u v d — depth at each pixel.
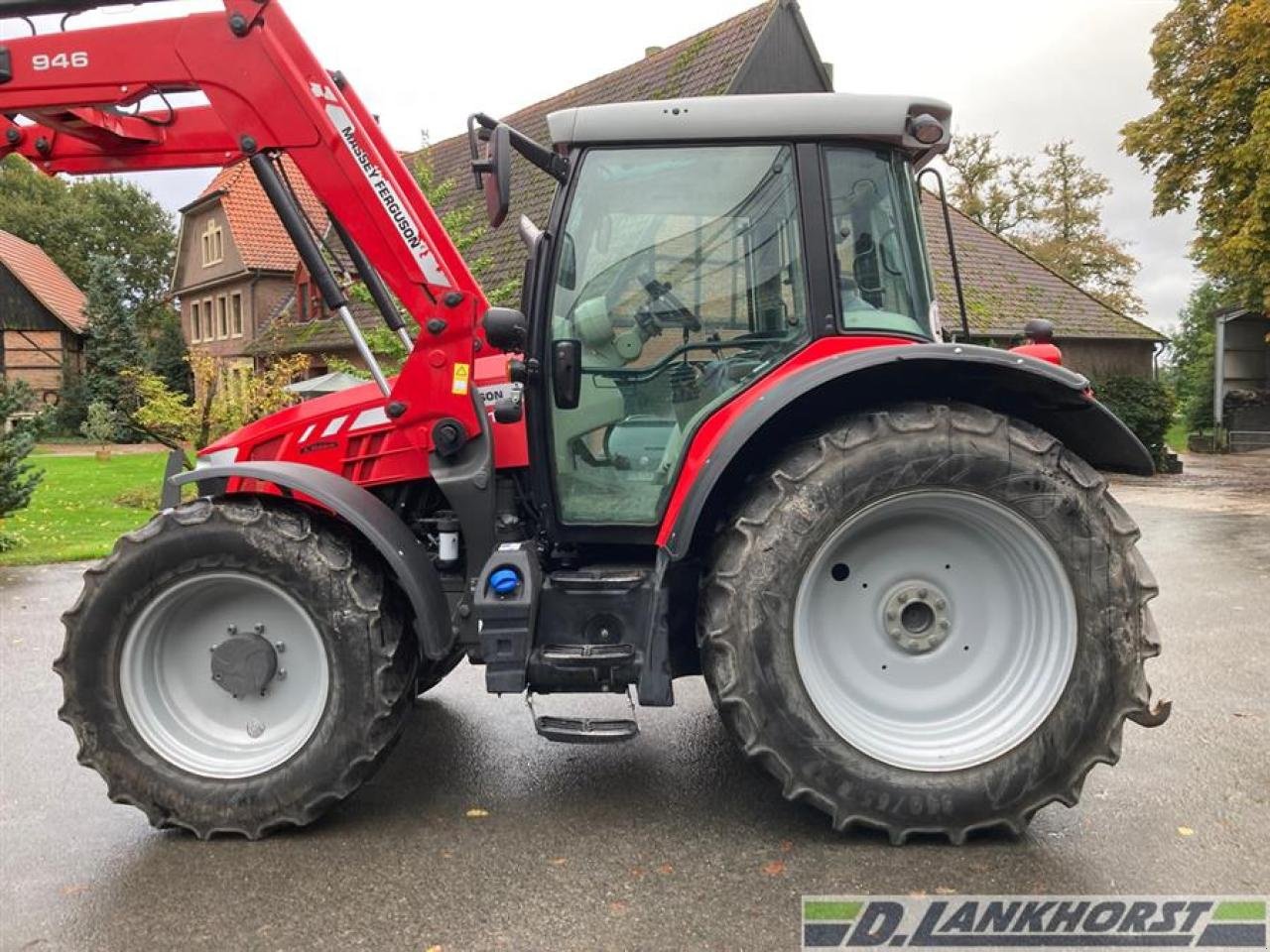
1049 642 3.02
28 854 3.03
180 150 3.81
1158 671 4.80
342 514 3.11
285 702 3.25
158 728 3.19
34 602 6.92
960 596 3.12
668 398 3.32
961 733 3.05
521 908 2.65
